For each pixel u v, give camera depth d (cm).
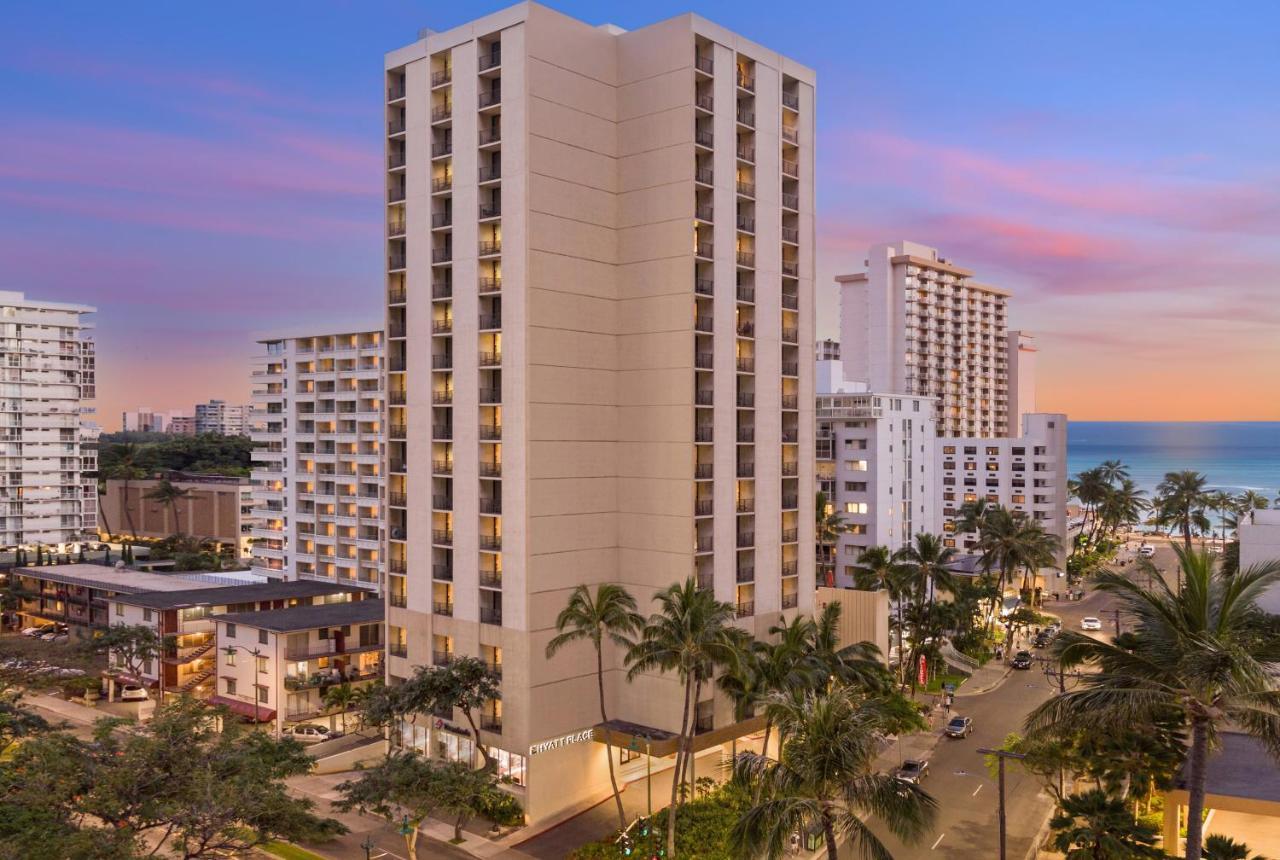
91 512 18275
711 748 7188
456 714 6638
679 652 5475
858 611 8462
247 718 8356
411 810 5806
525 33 6369
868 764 3666
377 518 12675
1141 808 5619
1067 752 4872
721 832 5669
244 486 18125
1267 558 6294
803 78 7788
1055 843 4553
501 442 6494
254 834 4541
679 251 6738
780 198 7550
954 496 16800
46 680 9250
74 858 3794
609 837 5762
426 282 6925
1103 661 3762
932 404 14250
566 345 6631
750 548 7194
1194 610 3522
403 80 7262
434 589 6881
